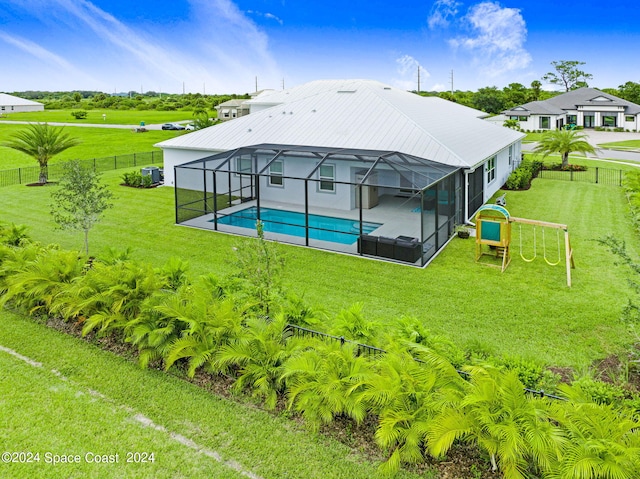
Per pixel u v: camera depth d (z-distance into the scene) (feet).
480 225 53.01
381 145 77.41
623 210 79.30
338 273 52.01
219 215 76.48
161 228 70.64
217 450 24.09
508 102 309.22
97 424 25.90
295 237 65.57
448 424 21.36
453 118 107.04
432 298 44.98
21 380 30.12
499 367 27.48
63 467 22.76
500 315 41.11
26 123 280.92
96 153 170.09
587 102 248.93
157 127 264.72
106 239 65.10
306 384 25.81
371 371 26.21
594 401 25.59
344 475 22.48
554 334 37.58
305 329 33.12
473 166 70.95
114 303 34.60
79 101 487.20
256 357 29.27
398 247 55.42
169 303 32.37
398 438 23.39
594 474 18.83
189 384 29.89
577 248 59.36
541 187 100.94
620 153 157.58
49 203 87.66
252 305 34.17
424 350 26.14
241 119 99.25
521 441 20.38
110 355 33.40
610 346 35.55
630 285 33.04
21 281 38.52
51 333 36.76
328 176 80.28
